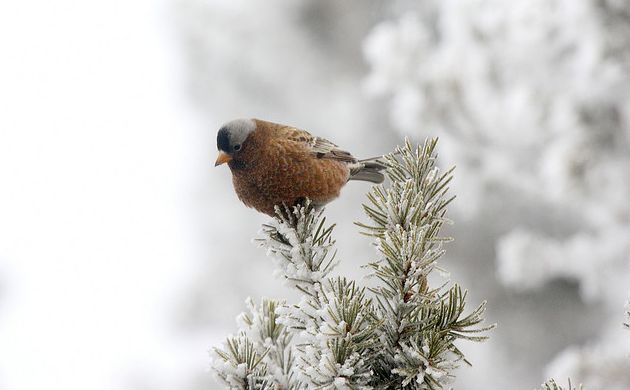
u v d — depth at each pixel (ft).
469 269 55.06
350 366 13.43
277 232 17.89
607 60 26.30
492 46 31.58
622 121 29.01
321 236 16.62
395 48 33.53
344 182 24.97
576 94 29.14
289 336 16.07
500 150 34.71
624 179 29.86
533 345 53.72
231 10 61.98
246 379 15.23
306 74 62.85
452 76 32.86
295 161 23.43
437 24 53.62
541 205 49.70
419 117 33.71
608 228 33.19
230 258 62.39
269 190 23.81
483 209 49.70
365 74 63.00
